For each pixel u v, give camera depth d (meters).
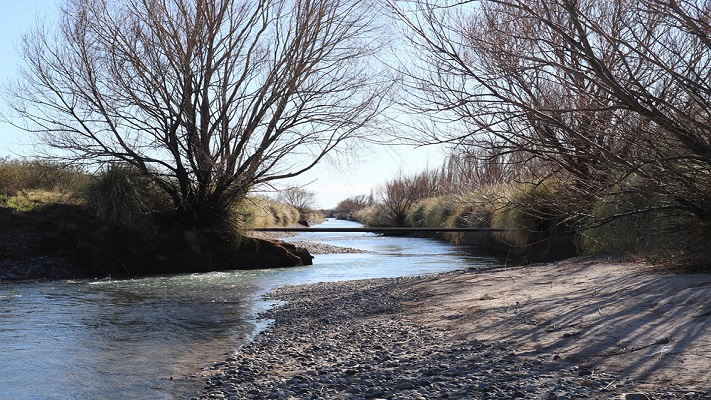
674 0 6.18
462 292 10.08
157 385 6.06
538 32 8.34
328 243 31.73
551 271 10.88
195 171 18.47
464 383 5.07
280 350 7.27
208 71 18.39
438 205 33.03
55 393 5.88
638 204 11.33
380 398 4.93
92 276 16.64
